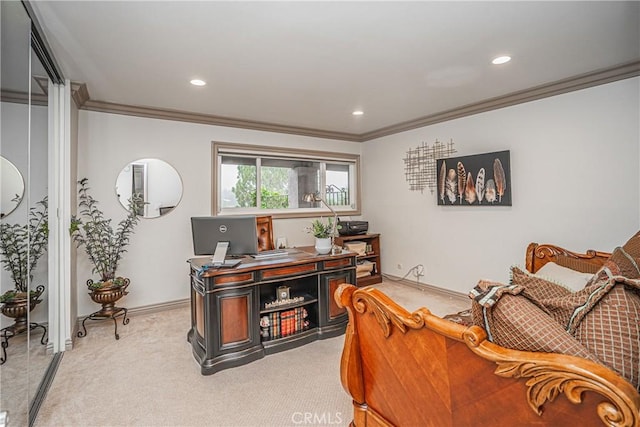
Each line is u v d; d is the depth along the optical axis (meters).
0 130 1.53
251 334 2.50
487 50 2.33
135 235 3.59
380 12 1.84
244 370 2.35
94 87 2.97
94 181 3.36
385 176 4.92
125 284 3.15
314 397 2.02
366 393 1.49
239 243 2.59
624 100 2.63
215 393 2.06
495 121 3.50
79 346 2.76
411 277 4.53
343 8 1.80
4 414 1.53
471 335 0.98
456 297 3.94
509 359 0.90
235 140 4.22
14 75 1.61
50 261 2.62
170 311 3.72
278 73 2.70
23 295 1.74
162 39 2.12
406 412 1.29
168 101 3.39
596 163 2.79
